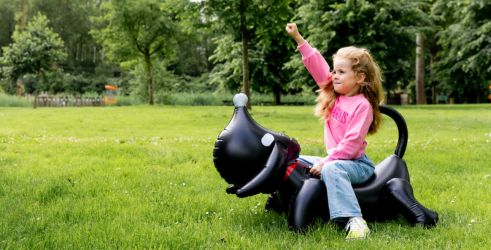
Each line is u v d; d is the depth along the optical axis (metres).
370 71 3.70
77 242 3.23
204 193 4.89
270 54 35.31
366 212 3.65
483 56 28.78
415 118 17.56
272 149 3.42
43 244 3.16
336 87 3.70
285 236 3.35
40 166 6.27
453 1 30.52
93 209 4.12
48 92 49.88
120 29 32.34
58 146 8.17
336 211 3.42
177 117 18.50
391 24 26.47
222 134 3.46
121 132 12.83
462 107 26.48
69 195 4.75
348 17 25.70
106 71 61.12
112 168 6.15
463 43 29.80
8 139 9.59
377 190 3.68
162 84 40.06
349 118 3.64
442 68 35.16
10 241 3.23
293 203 3.48
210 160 6.98
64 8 62.41
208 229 3.55
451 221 3.83
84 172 5.86
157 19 32.25
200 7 19.59
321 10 27.69
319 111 3.88
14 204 4.32
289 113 20.48
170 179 5.58
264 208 4.21
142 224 3.65
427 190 5.03
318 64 3.90
